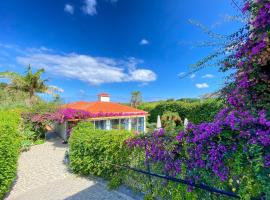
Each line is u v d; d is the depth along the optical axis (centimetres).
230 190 300
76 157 729
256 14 355
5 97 2094
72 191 573
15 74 2142
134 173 516
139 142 482
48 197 542
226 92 404
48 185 643
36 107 1491
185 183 361
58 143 1396
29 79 2156
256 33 347
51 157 1025
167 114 1886
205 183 332
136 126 1967
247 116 296
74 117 1333
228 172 289
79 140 707
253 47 339
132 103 3075
